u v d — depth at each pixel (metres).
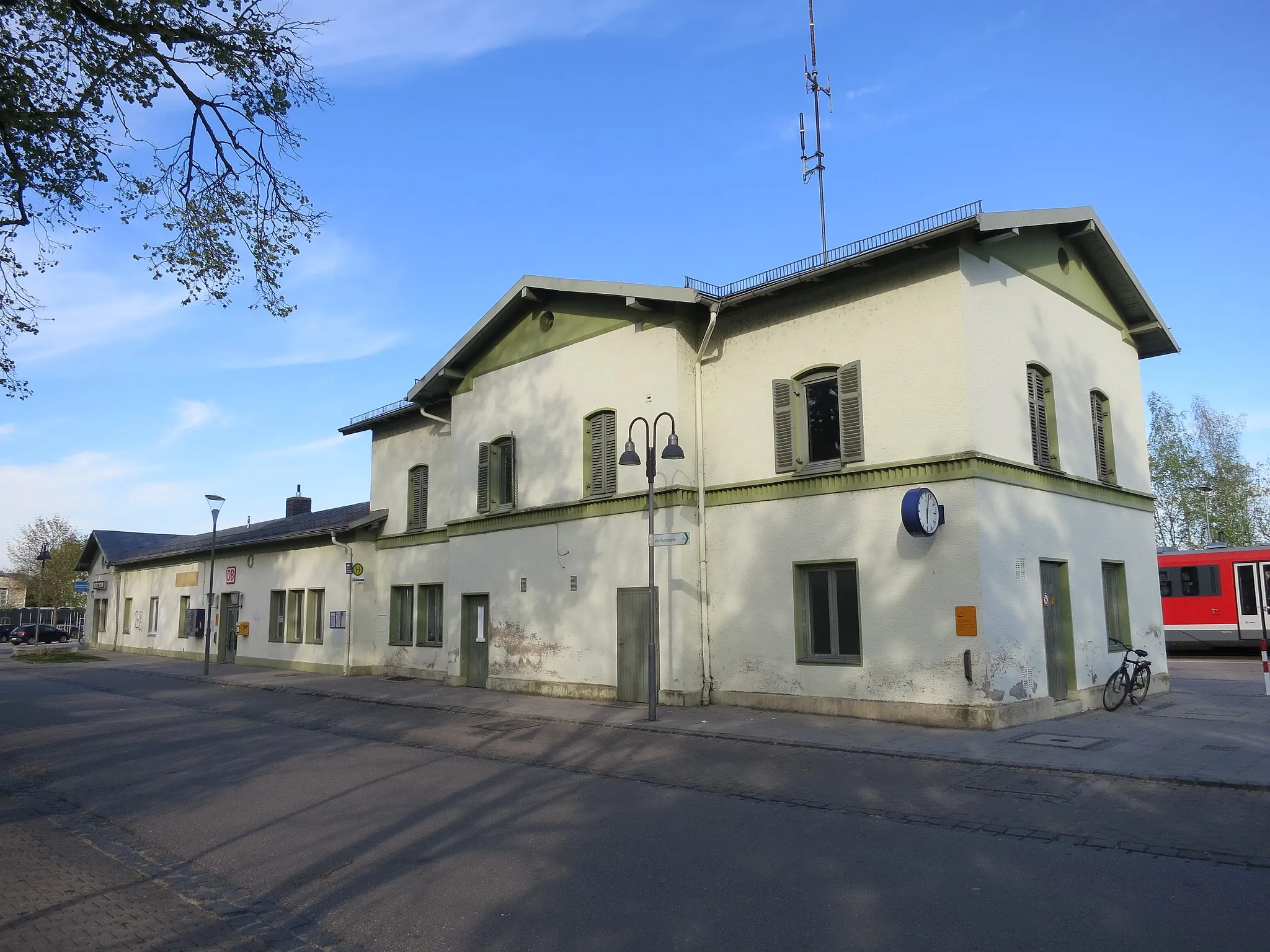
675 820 7.99
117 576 43.91
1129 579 16.78
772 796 8.91
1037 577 13.68
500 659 19.20
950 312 13.09
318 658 26.27
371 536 25.45
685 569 15.67
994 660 12.32
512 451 19.56
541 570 18.39
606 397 17.41
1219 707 14.55
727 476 15.81
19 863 7.09
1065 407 15.44
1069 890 5.80
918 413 13.30
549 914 5.58
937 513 12.82
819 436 14.69
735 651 15.33
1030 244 15.02
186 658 34.84
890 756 10.73
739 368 15.84
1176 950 4.78
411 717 16.03
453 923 5.48
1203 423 44.81
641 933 5.21
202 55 10.09
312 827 8.05
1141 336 18.86
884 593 13.37
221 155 10.75
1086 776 9.27
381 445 26.02
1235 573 27.03
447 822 8.08
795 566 14.57
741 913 5.50
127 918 5.72
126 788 10.14
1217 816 7.59
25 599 79.88
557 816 8.22
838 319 14.46
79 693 21.98
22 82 9.44
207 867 6.92
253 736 14.12
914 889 5.88
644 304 16.41
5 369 11.45
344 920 5.61
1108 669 15.33
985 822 7.62
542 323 19.14
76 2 9.45
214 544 26.86
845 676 13.74
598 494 17.41
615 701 16.48
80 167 10.41
